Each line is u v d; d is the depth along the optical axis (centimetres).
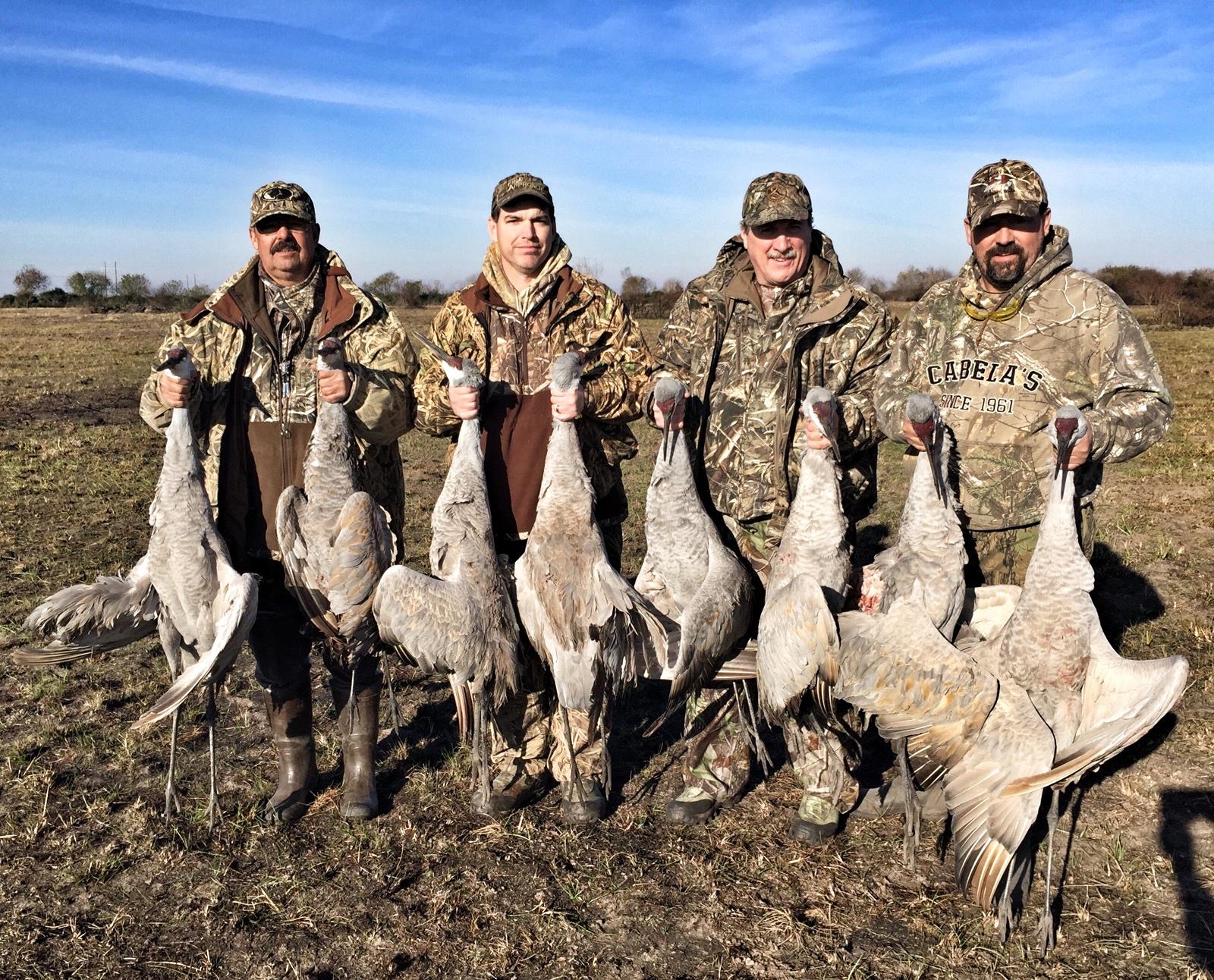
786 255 454
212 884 440
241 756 561
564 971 390
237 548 485
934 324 493
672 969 392
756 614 495
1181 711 591
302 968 391
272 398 485
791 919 417
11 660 674
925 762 403
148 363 2670
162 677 659
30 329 4297
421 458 1422
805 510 440
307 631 483
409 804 511
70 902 428
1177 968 384
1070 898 430
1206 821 482
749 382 481
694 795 498
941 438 435
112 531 994
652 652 443
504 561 462
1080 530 477
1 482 1205
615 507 527
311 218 472
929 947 402
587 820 495
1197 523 1016
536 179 471
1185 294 4978
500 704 450
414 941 407
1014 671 409
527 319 489
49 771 534
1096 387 467
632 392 487
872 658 403
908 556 440
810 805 480
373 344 489
